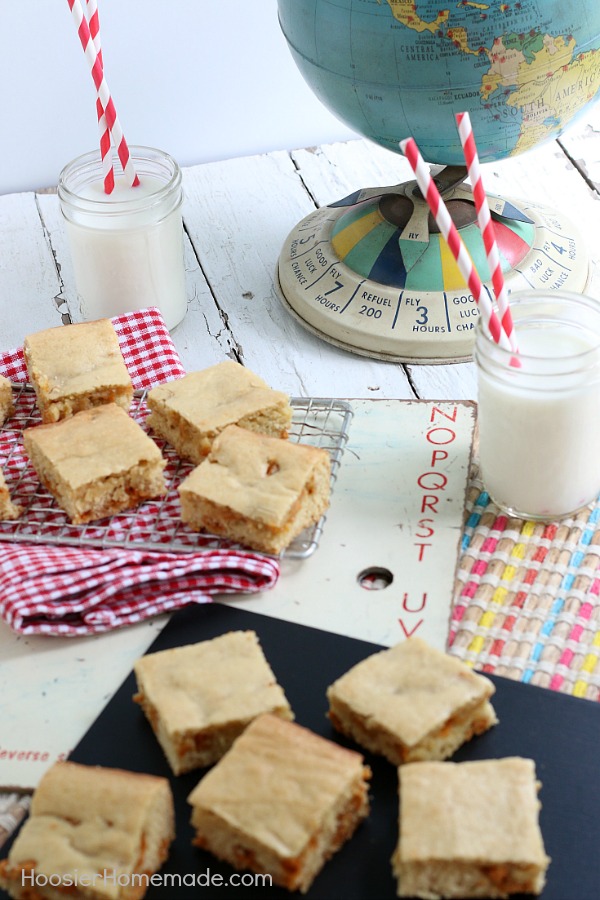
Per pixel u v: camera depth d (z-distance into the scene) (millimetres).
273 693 848
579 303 935
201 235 1191
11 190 1304
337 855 823
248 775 815
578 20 964
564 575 919
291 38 1027
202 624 900
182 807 840
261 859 810
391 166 1246
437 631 891
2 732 868
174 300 1104
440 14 952
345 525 944
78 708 875
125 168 1088
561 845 817
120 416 973
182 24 1251
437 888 805
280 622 899
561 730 853
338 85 1008
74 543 938
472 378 1053
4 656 899
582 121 1262
